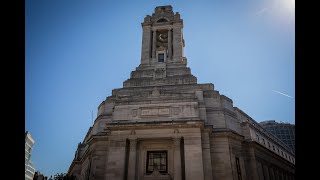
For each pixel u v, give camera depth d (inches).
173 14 2571.4
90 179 1780.3
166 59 2365.9
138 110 1785.2
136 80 2167.8
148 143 1721.2
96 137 1847.9
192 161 1581.0
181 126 1659.7
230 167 1691.7
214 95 1974.7
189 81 2089.1
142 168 1662.2
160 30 2536.9
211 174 1615.4
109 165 1636.3
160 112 1755.7
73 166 2657.5
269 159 2329.0
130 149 1663.4
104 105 2074.3
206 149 1676.9
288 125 5423.2
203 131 1722.4
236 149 1828.2
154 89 1877.5
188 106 1752.0
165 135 1658.5
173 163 1643.7
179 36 2438.5
